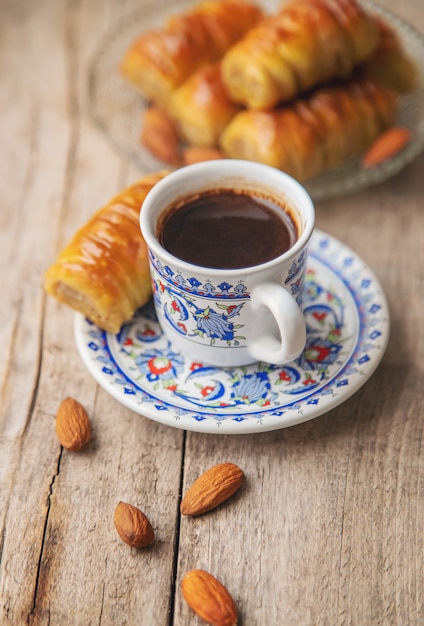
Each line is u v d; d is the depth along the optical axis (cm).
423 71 56
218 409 40
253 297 38
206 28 55
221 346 40
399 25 57
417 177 53
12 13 65
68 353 45
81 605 37
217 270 37
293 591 37
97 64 58
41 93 59
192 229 41
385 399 42
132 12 65
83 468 40
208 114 52
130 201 43
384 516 39
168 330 41
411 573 37
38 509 39
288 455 41
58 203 52
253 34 51
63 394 43
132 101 57
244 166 41
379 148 51
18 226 51
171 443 41
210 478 39
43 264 49
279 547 38
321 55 50
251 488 40
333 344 42
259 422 39
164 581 37
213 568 37
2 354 45
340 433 41
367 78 53
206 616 36
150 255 39
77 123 57
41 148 56
